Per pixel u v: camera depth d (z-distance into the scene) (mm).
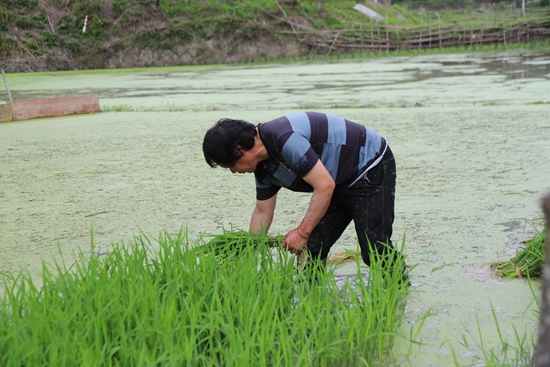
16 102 10133
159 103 12117
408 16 35406
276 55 27641
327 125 2695
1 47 23422
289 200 4781
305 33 28172
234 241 2926
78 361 1947
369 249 2879
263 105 11031
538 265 3088
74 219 4410
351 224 4125
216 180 5453
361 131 2752
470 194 4652
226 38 26969
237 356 2029
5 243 3934
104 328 2127
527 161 5582
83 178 5711
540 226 3814
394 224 4059
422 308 2811
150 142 7555
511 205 4316
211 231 4016
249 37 27203
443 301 2879
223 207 4574
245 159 2615
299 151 2559
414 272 3246
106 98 13539
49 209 4695
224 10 27438
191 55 26562
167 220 4309
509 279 3102
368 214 2824
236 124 2561
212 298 2422
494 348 2428
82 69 25047
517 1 42625
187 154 6680
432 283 3094
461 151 6199
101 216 4465
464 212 4227
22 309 2422
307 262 2920
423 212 4277
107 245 3836
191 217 4359
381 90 13062
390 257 2732
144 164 6242
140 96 13781
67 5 25297
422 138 7020
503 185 4844
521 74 14969
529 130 7125
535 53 23031
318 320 2279
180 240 2977
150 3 26344
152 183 5414
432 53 27406
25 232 4145
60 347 2035
